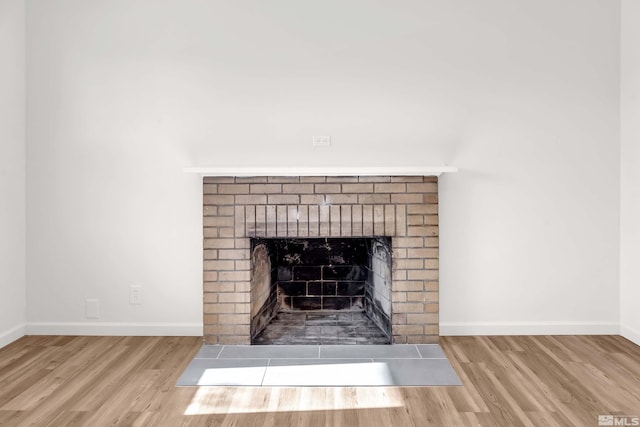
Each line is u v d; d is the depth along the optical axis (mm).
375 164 3709
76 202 3752
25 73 3729
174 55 3691
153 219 3748
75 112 3729
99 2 3693
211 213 3580
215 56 3688
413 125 3697
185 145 3717
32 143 3748
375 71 3684
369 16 3668
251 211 3574
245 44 3686
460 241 3738
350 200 3578
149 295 3781
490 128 3701
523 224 3734
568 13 3668
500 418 2469
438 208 3650
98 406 2611
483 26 3666
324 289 4242
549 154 3711
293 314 4227
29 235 3771
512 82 3688
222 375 3020
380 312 3859
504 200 3727
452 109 3691
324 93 3691
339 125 3699
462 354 3363
